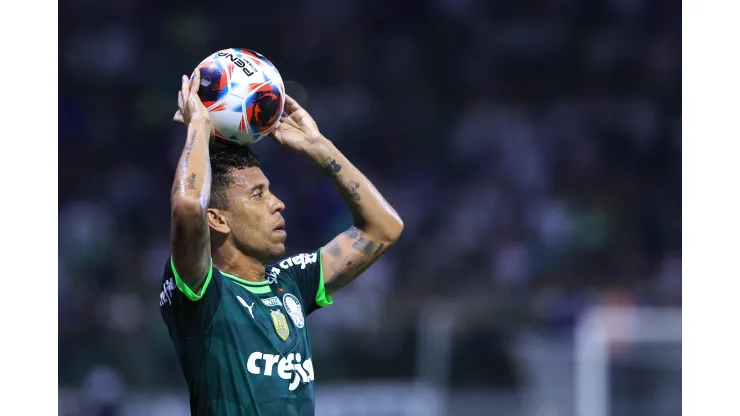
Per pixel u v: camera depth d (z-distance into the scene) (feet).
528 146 192.44
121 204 175.63
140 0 209.05
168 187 182.91
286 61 213.25
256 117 42.75
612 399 109.09
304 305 45.80
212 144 43.47
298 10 218.18
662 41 215.10
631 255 172.86
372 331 109.91
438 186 186.39
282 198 171.01
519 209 176.14
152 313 110.93
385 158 196.54
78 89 197.77
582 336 110.32
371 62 214.07
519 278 159.53
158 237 166.81
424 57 215.72
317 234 168.35
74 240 146.51
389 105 206.59
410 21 219.82
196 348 40.32
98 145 190.19
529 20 219.41
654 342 109.60
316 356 108.17
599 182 188.55
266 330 41.55
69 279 136.87
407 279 154.71
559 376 110.52
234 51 43.88
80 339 108.58
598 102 208.54
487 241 166.09
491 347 111.65
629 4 217.36
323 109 203.10
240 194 42.47
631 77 212.84
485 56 216.54
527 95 211.61
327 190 172.04
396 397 108.68
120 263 145.69
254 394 40.27
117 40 204.44
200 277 38.96
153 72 202.49
